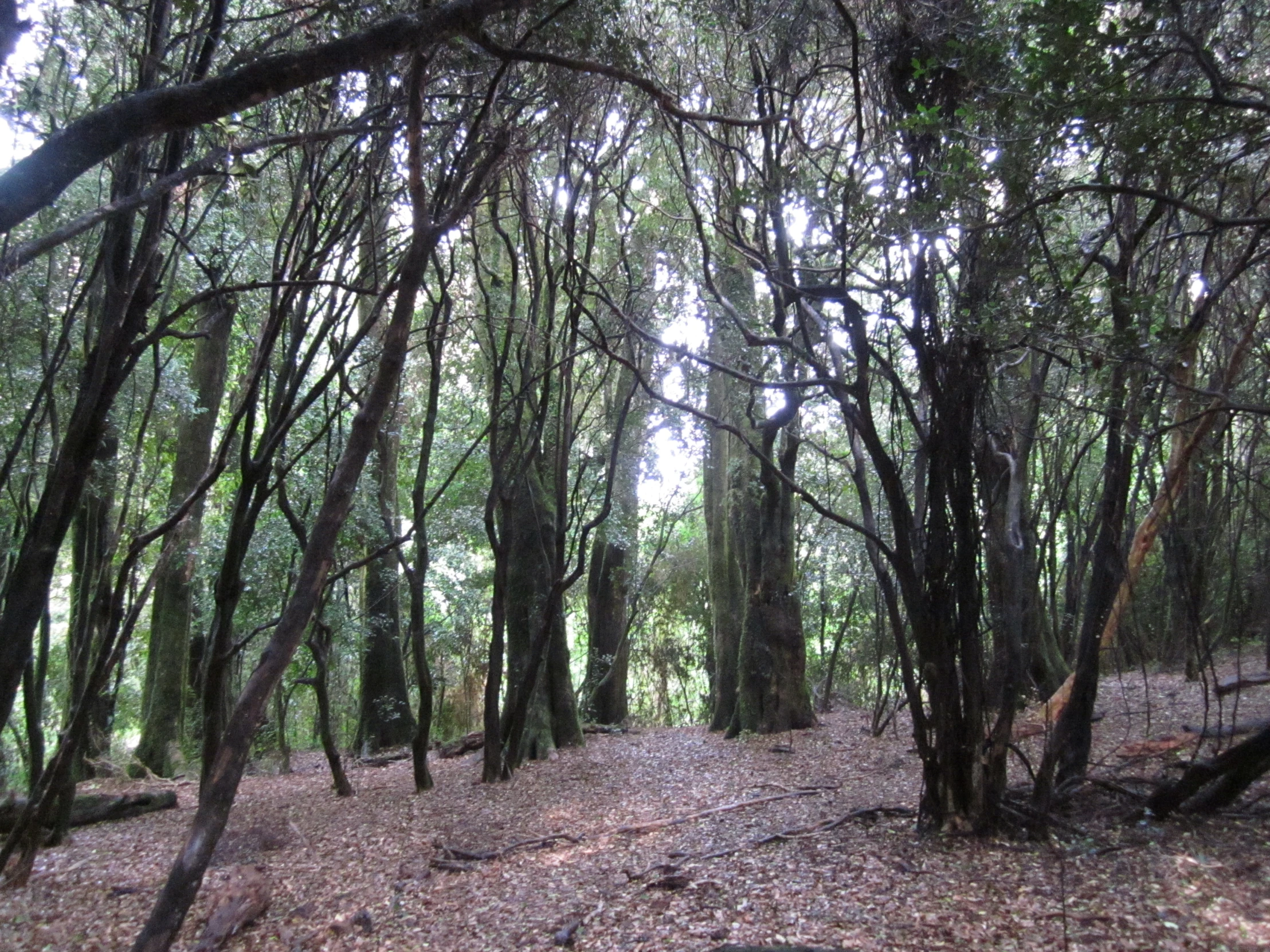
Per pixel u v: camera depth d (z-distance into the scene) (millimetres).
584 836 8758
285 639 5086
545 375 11359
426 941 6234
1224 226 5340
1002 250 6160
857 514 17266
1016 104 5492
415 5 6094
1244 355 8133
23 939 6430
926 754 7297
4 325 8539
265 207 11062
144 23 6617
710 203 10422
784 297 9797
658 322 13664
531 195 12102
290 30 6234
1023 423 8023
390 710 16719
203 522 16672
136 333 6324
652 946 5605
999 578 7855
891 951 5109
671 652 23016
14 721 15680
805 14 8266
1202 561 11219
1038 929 5215
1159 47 5320
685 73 9820
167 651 14430
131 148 6203
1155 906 5359
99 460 11305
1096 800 7688
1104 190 5379
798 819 8586
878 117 7625
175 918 4602
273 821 10203
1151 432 6582
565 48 6934
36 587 5809
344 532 14781
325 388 8562
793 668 15008
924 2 6785
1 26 3025
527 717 13945
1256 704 11180
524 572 14297
